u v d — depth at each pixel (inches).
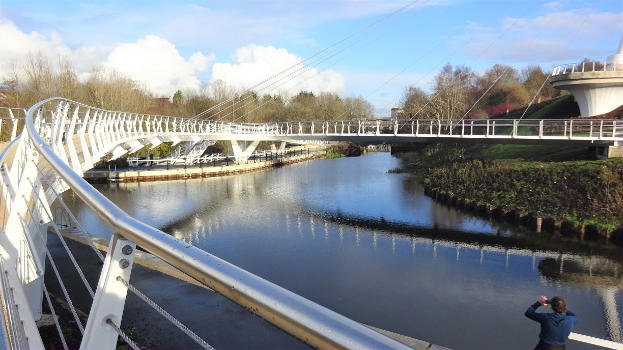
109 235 791.7
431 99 2150.6
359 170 1840.6
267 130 1862.7
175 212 1064.8
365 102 3302.2
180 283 377.4
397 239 814.5
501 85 2662.4
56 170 111.0
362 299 550.9
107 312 75.7
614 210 748.6
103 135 725.3
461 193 1047.0
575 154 1061.8
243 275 50.1
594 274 611.2
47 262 436.1
